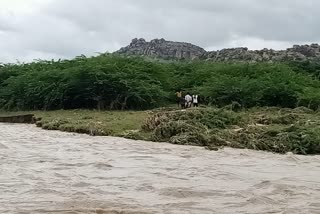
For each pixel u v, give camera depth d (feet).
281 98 115.96
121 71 124.57
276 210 28.81
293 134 66.54
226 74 130.21
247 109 109.81
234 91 114.42
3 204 29.14
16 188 33.68
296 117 82.79
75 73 124.16
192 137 67.97
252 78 129.49
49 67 144.77
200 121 75.46
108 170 42.52
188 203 30.22
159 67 134.00
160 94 122.62
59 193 32.40
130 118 90.84
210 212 28.17
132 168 44.01
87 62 127.24
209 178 39.50
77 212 27.40
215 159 53.06
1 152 53.01
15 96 139.54
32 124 105.60
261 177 40.81
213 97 116.88
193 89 124.47
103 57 132.46
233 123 78.48
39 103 135.44
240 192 33.68
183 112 77.25
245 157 56.24
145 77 126.82
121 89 121.70
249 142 66.28
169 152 58.18
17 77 142.31
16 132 82.07
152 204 29.84
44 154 52.47
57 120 93.09
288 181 38.93
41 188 33.76
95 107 128.67
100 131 78.13
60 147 59.98
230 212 28.25
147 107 123.75
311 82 127.65
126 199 31.07
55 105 131.54
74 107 130.31
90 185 35.45
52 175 39.14
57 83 129.18
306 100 110.73
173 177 39.55
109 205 29.32
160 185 35.78
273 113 93.76
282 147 64.49
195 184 36.58
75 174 39.88
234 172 43.14
